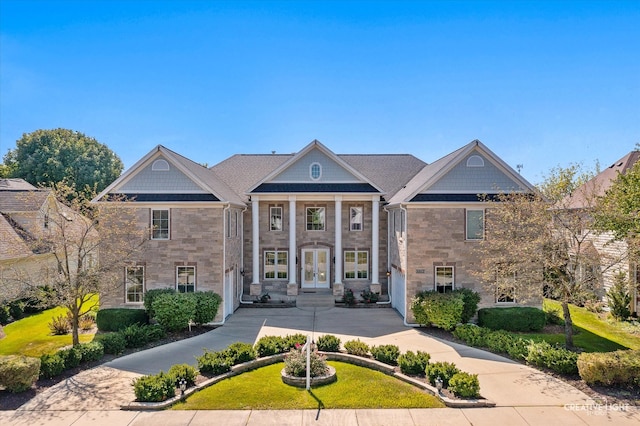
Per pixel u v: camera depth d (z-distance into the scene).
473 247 19.59
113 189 20.38
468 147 19.84
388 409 10.61
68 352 13.46
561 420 10.07
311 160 24.61
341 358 14.23
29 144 53.16
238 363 13.46
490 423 9.92
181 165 20.34
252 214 24.78
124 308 19.72
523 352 14.19
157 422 9.98
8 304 20.28
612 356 12.11
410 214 19.62
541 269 15.45
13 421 10.06
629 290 19.48
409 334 17.75
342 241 25.86
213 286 20.06
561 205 15.09
